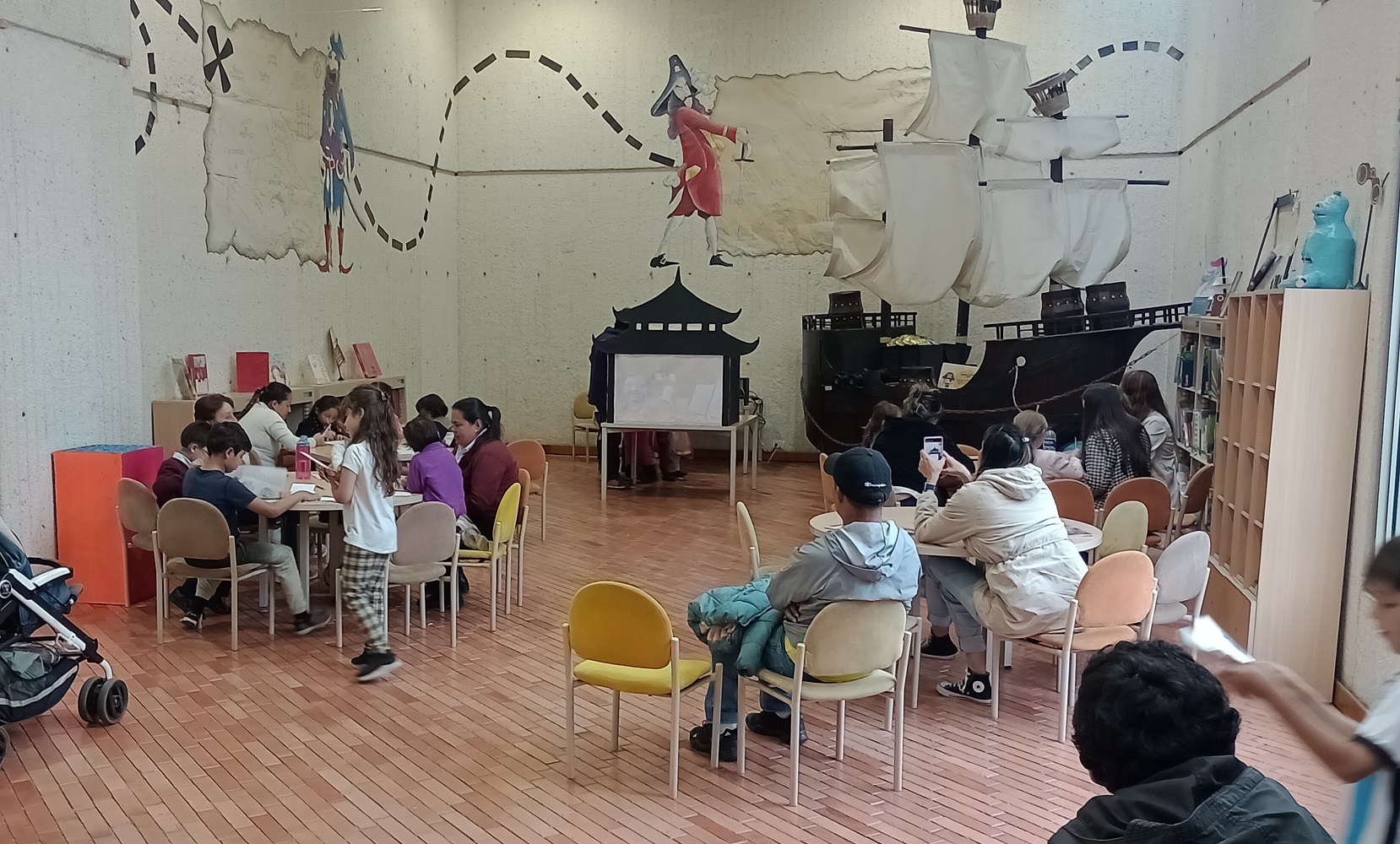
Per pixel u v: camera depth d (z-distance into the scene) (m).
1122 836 1.28
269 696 4.09
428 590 5.49
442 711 3.96
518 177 10.97
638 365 8.29
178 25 6.71
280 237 7.95
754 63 10.27
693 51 10.40
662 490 9.05
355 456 4.31
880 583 3.18
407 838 2.95
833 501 5.55
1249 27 6.77
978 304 9.34
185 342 6.88
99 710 3.72
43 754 3.52
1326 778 3.36
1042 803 3.21
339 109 8.74
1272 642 4.18
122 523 4.93
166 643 4.75
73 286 5.32
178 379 6.77
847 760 3.54
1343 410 4.04
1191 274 8.55
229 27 7.23
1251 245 6.58
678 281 8.25
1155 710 1.33
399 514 5.12
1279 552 4.14
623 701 4.08
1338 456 4.06
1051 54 9.54
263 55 7.64
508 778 3.37
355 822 3.04
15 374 4.97
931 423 5.87
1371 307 3.96
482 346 11.28
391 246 9.77
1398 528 3.88
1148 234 9.45
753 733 3.80
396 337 9.95
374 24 9.28
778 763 3.51
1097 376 8.30
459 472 5.23
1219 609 4.99
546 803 3.18
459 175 11.11
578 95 10.73
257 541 4.97
